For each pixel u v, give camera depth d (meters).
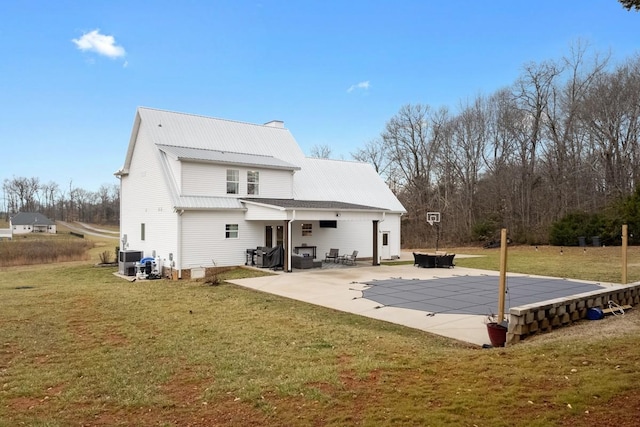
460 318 10.19
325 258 24.12
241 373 6.10
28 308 11.84
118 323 9.90
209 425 4.43
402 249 38.03
